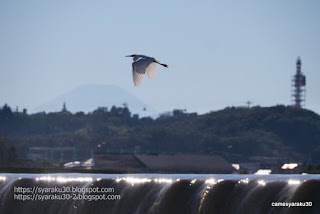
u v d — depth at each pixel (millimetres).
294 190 53469
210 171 198250
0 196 76000
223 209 58312
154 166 193500
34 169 105562
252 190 56938
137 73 38812
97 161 198125
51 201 72938
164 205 62188
